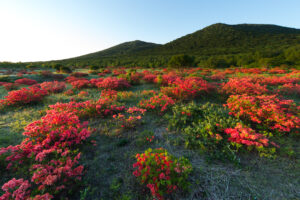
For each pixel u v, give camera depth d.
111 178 2.48
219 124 3.50
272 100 4.56
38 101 6.88
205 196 2.11
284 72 17.17
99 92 9.30
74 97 7.88
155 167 2.15
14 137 3.72
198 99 7.13
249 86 6.93
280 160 2.71
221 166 2.64
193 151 3.09
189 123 4.32
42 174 2.11
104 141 3.63
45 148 2.88
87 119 4.96
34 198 1.73
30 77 14.95
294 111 4.18
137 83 12.24
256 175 2.41
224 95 7.02
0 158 2.72
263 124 3.84
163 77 11.02
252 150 2.98
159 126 4.34
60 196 2.12
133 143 3.50
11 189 2.10
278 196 2.05
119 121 4.58
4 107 6.00
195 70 24.25
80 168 2.31
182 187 2.08
